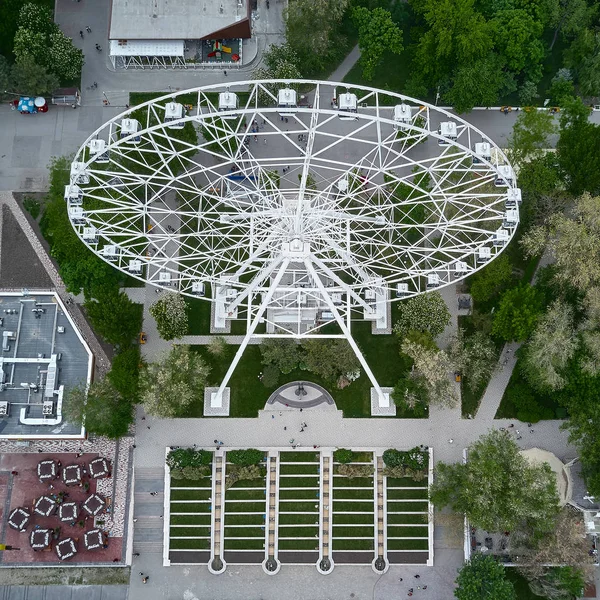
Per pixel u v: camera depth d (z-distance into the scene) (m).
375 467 100.38
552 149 109.19
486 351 95.69
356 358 99.56
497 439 91.12
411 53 110.50
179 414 101.50
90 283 100.50
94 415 93.94
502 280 98.19
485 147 78.69
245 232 104.25
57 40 104.56
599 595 96.81
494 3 107.06
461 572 90.69
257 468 99.19
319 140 109.94
